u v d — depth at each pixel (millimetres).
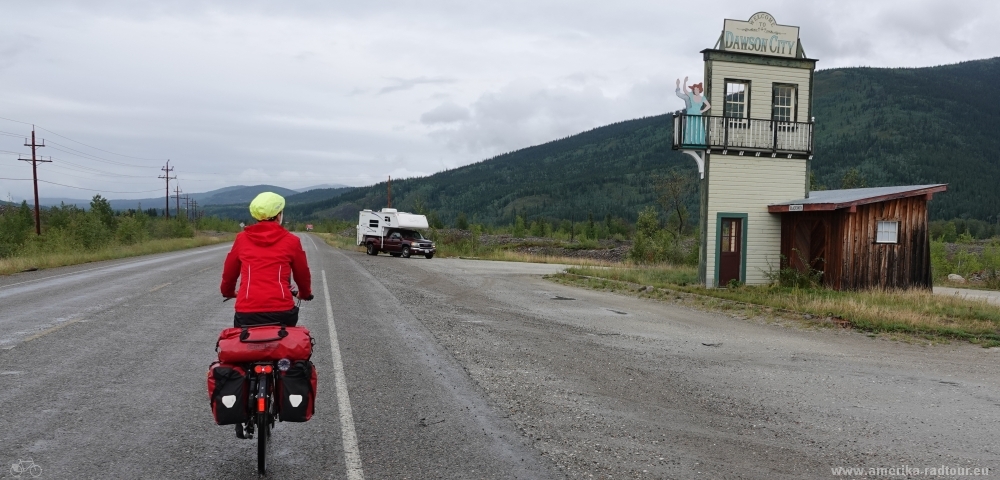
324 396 6305
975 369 8930
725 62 19594
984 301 15789
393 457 4719
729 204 19828
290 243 4797
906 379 8211
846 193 20547
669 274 23000
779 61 20000
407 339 9578
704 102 19438
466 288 18812
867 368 8836
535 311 14023
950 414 6598
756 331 12031
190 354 7965
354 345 8938
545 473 4516
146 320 10438
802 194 20438
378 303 13977
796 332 11984
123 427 5156
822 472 4828
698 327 12383
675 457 5016
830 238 18078
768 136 19938
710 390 7344
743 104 19969
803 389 7531
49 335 8828
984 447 5535
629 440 5391
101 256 28484
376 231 40969
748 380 7926
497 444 5102
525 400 6496
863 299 15070
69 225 36469
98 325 9781
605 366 8422
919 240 18156
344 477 4293
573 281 22516
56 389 6160
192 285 16266
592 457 4910
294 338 4301
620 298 17484
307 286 5062
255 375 4215
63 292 14133
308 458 4637
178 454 4617
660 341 10641
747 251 20047
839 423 6164
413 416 5766
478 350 9016
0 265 19812
